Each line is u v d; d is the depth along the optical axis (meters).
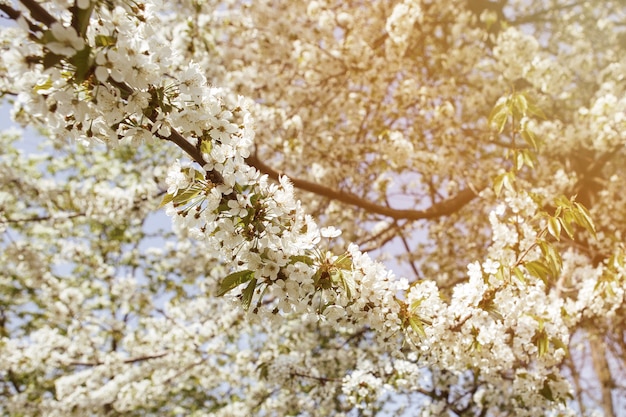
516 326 3.37
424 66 7.80
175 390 9.84
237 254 2.18
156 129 1.85
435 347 2.75
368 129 7.34
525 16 9.31
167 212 2.13
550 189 6.56
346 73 7.01
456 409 6.50
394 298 2.51
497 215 3.45
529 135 3.77
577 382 9.24
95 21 1.69
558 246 6.11
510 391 5.44
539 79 5.51
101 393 7.13
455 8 7.79
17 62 1.63
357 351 6.64
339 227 7.71
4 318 12.60
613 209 6.99
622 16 8.41
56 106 1.73
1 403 7.71
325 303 2.29
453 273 7.91
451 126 6.72
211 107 1.92
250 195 2.06
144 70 1.71
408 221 8.00
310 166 7.47
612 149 5.76
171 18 5.47
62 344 7.37
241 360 7.52
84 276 11.59
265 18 6.94
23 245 7.30
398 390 4.71
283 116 6.66
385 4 7.70
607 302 4.16
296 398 6.99
